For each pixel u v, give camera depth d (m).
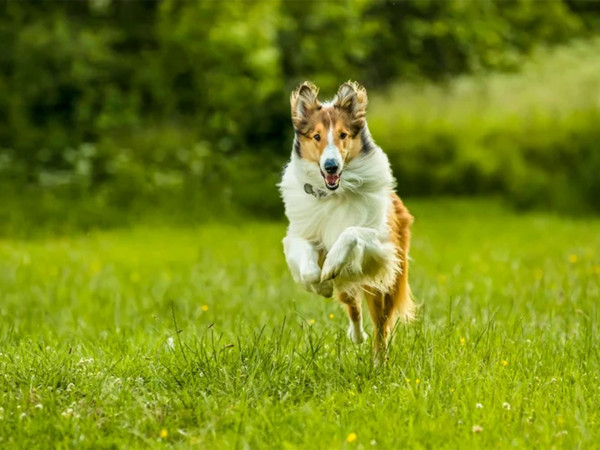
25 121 24.89
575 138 25.09
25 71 25.56
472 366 6.89
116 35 27.30
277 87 25.84
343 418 5.99
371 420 5.91
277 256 15.38
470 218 21.80
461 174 25.16
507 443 5.53
